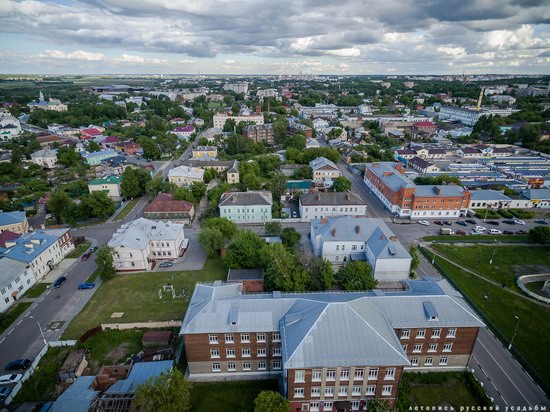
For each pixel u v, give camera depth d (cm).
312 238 10794
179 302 8406
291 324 5791
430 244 11469
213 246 10269
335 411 5703
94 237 11994
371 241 9494
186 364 6612
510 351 6912
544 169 18588
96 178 17800
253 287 8331
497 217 13525
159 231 10350
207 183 17738
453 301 6244
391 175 15162
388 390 5578
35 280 9281
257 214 13000
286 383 5500
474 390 6012
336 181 15525
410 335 6116
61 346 7019
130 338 7256
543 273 9756
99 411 5266
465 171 18412
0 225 11469
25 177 18525
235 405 5806
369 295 6431
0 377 6188
